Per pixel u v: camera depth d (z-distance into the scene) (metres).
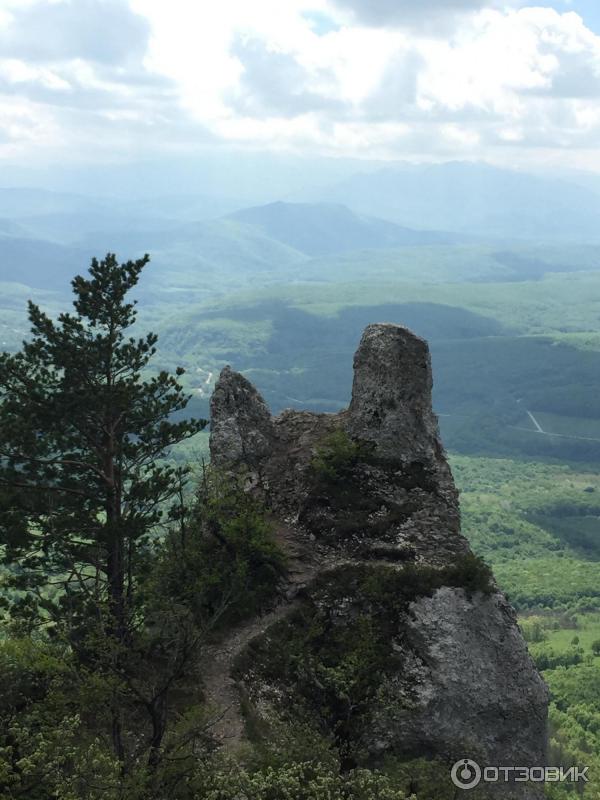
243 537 39.25
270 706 33.09
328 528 41.69
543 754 35.62
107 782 22.00
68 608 30.48
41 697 29.14
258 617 37.25
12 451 38.81
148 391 39.91
